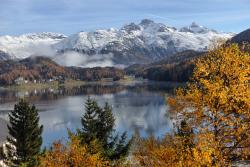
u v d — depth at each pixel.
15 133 43.59
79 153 19.59
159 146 14.70
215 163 12.57
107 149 29.25
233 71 13.38
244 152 13.43
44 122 137.12
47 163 19.72
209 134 12.98
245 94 12.85
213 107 13.37
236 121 13.20
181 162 12.82
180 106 14.05
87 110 31.00
